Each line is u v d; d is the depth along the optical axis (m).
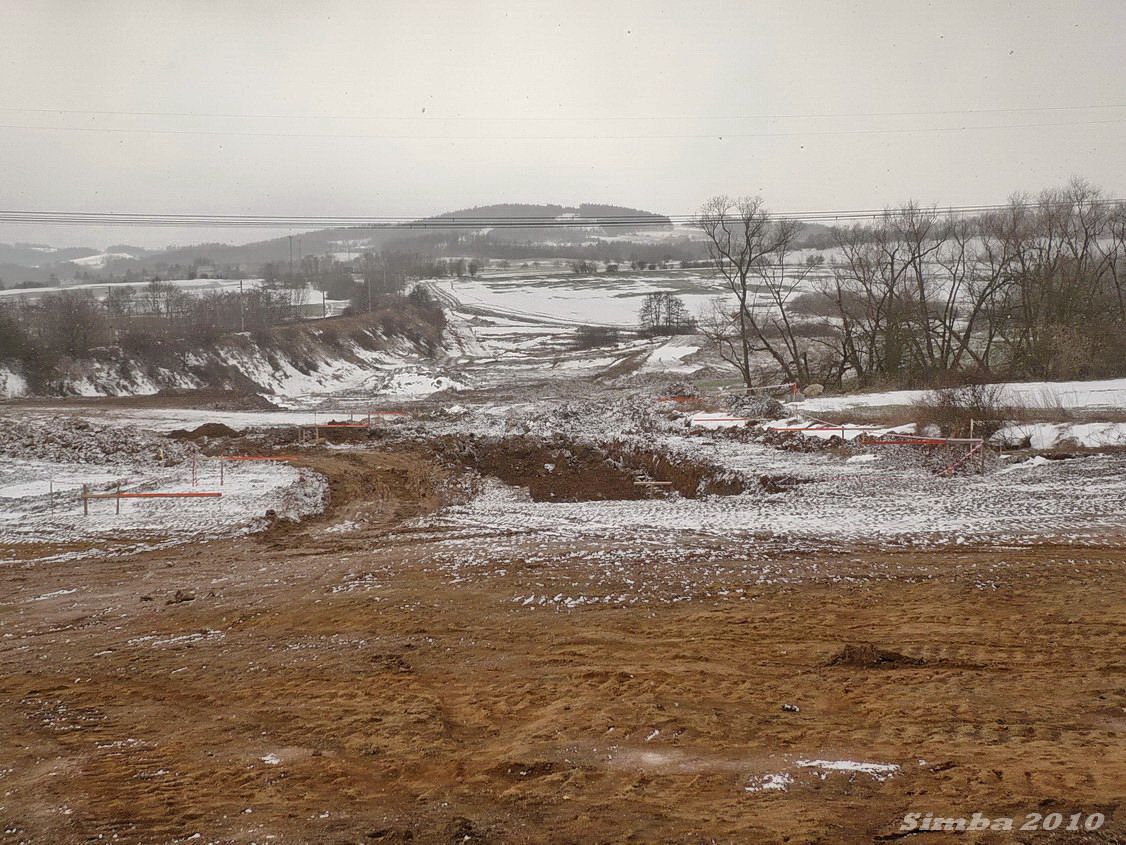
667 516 21.66
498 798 7.64
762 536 18.52
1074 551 16.41
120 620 14.54
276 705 10.38
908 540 17.67
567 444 35.00
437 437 37.53
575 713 9.59
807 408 42.56
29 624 14.44
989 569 15.44
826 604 13.86
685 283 148.12
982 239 53.72
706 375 71.94
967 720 8.95
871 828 6.65
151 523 22.27
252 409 54.03
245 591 16.11
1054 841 6.24
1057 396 36.44
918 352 54.59
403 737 9.16
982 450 28.12
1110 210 52.25
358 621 13.84
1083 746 8.06
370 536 21.12
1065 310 50.75
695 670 11.01
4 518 22.78
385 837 6.96
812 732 8.82
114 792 8.05
